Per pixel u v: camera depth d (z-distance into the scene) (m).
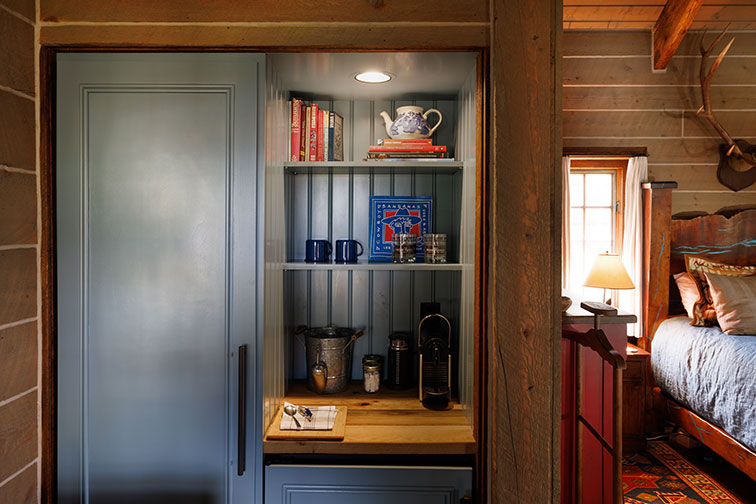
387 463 1.58
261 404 1.47
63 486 1.45
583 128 3.37
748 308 2.79
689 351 2.90
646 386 3.11
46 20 1.41
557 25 1.36
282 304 1.83
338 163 1.77
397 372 2.00
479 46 1.42
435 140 2.06
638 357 3.06
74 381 1.45
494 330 1.37
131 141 1.44
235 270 1.45
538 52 1.36
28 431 1.37
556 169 1.36
